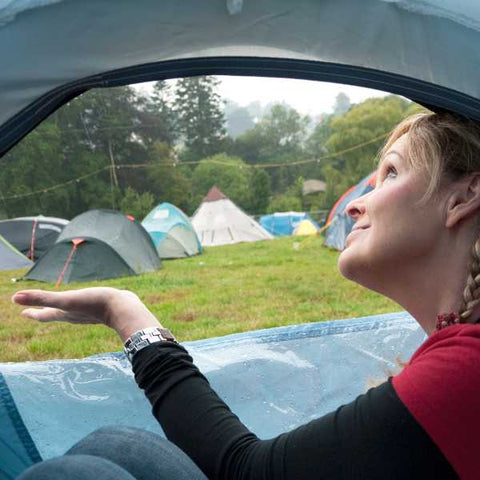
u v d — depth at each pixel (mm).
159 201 23906
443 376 429
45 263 5734
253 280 5305
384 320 1219
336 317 3580
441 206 523
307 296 4332
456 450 414
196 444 511
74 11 536
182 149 29266
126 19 561
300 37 634
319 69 698
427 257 535
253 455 479
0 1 499
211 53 664
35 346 3014
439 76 668
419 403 423
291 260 6691
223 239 9742
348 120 24688
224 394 1070
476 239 520
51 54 574
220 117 30125
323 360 1136
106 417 978
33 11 521
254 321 3570
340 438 441
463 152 520
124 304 625
